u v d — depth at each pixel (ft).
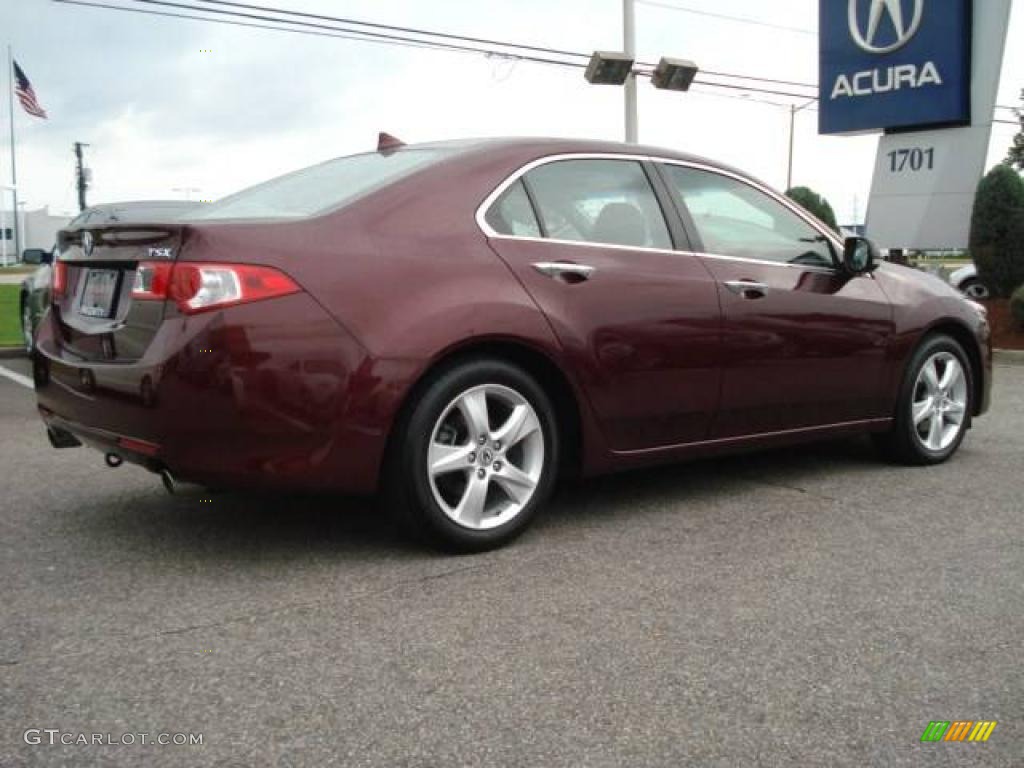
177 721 8.00
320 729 7.88
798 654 9.34
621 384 13.32
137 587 11.09
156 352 10.82
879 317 16.44
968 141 48.98
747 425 14.96
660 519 14.05
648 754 7.54
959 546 12.75
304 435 11.02
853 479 16.56
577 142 14.02
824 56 53.01
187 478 11.02
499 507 12.69
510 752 7.55
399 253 11.75
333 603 10.61
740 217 15.42
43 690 8.53
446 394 11.82
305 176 14.44
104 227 11.93
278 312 10.85
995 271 45.16
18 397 26.73
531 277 12.59
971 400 18.33
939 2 48.62
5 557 12.17
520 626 9.98
